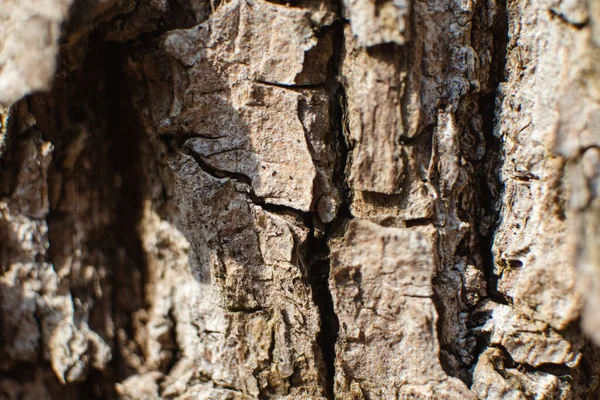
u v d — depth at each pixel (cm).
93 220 34
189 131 32
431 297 31
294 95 32
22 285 33
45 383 33
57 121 33
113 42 32
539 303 31
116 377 33
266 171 32
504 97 32
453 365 32
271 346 32
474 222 32
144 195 34
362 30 31
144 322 34
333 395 32
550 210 31
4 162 32
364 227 31
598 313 30
